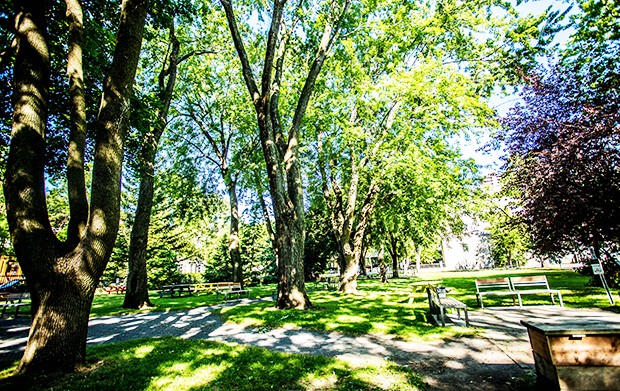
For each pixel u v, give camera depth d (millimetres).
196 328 9273
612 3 11648
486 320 8234
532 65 13859
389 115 16000
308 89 12609
